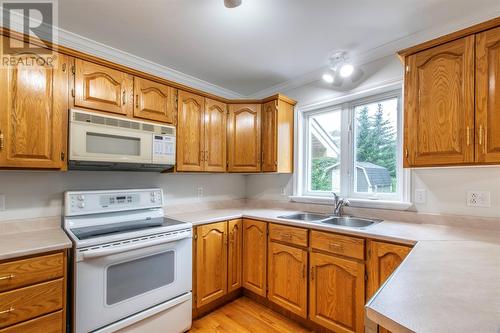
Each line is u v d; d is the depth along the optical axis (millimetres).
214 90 3096
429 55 1642
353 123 2535
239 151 2789
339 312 1835
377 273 1656
